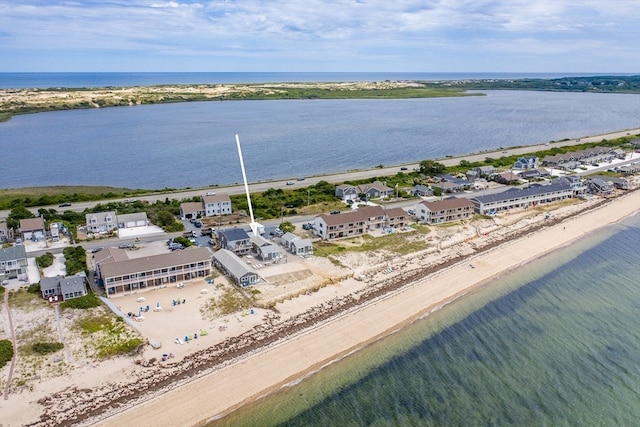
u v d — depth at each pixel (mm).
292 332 65375
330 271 84938
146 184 157250
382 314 71188
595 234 107062
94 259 84125
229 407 51688
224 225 108688
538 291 79188
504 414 51000
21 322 65938
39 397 51500
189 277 80375
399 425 49469
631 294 77438
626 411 51250
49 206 123125
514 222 114188
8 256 78688
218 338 63281
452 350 62594
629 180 154375
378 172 165375
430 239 101875
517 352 61906
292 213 118938
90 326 64938
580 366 58844
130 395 52344
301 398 53500
